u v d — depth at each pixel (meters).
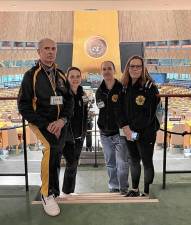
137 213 2.27
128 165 3.08
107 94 2.99
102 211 2.30
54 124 2.19
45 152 2.23
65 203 2.41
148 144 2.58
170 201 2.48
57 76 2.25
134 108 2.53
